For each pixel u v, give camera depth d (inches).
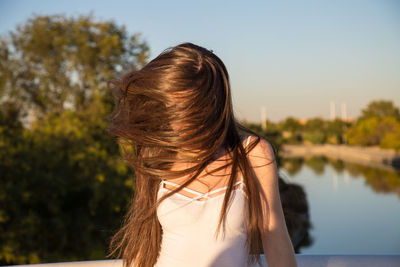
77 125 432.8
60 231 340.5
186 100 44.7
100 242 338.0
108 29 614.2
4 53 617.0
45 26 618.2
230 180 43.5
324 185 597.9
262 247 50.0
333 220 358.0
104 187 378.0
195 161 45.1
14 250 306.8
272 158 46.1
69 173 375.6
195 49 47.9
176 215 44.1
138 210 51.8
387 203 440.5
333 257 54.1
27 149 356.2
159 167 49.4
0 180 323.6
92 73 592.1
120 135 48.7
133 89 47.4
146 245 49.4
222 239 42.5
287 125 2316.7
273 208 44.9
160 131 46.5
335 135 2121.1
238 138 46.0
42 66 623.8
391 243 280.2
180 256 43.1
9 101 617.0
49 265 56.2
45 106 631.8
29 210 337.1
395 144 1368.1
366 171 813.2
